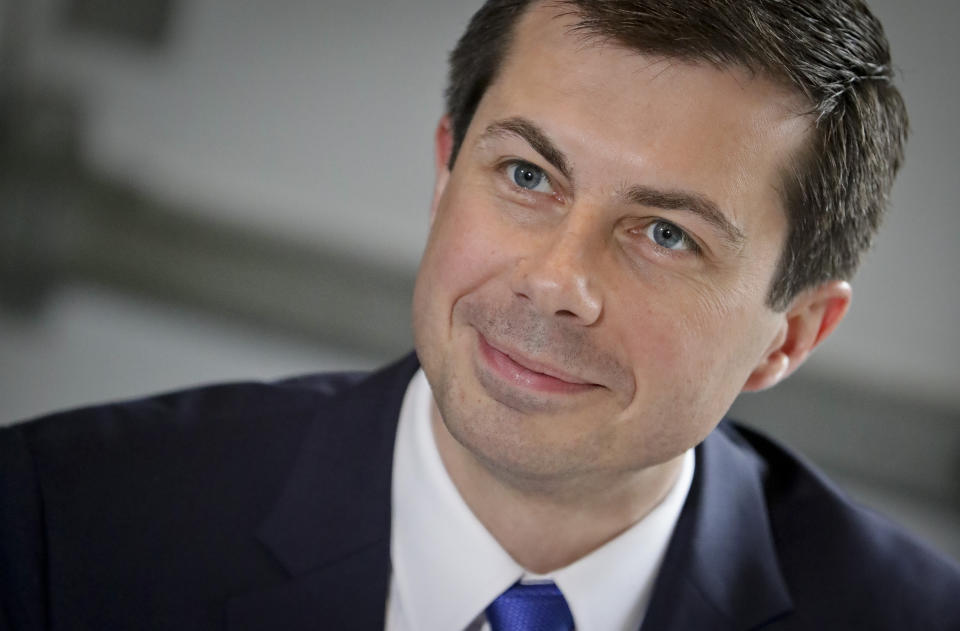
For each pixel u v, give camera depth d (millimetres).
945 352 6895
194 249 6824
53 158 6805
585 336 1905
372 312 6887
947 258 6887
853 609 2332
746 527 2350
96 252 6758
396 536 2225
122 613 2154
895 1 6824
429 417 2234
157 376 6188
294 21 7141
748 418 6742
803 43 1946
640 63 1856
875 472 6867
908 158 6844
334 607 2170
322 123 7059
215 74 7070
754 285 2025
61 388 5938
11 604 2146
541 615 2166
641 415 1964
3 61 6812
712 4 1862
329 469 2275
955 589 2432
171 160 6898
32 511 2215
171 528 2227
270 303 6820
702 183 1877
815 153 2027
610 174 1863
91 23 6984
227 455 2326
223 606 2168
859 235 2268
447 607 2168
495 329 1920
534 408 1931
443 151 2326
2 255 6602
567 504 2123
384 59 7109
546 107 1889
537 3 1997
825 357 6844
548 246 1902
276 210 6895
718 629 2205
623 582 2197
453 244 1970
